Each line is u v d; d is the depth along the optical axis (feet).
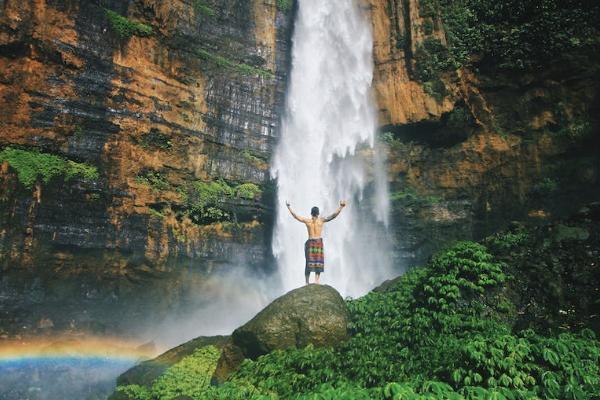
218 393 22.18
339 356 23.58
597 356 18.67
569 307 23.91
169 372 29.45
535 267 26.13
